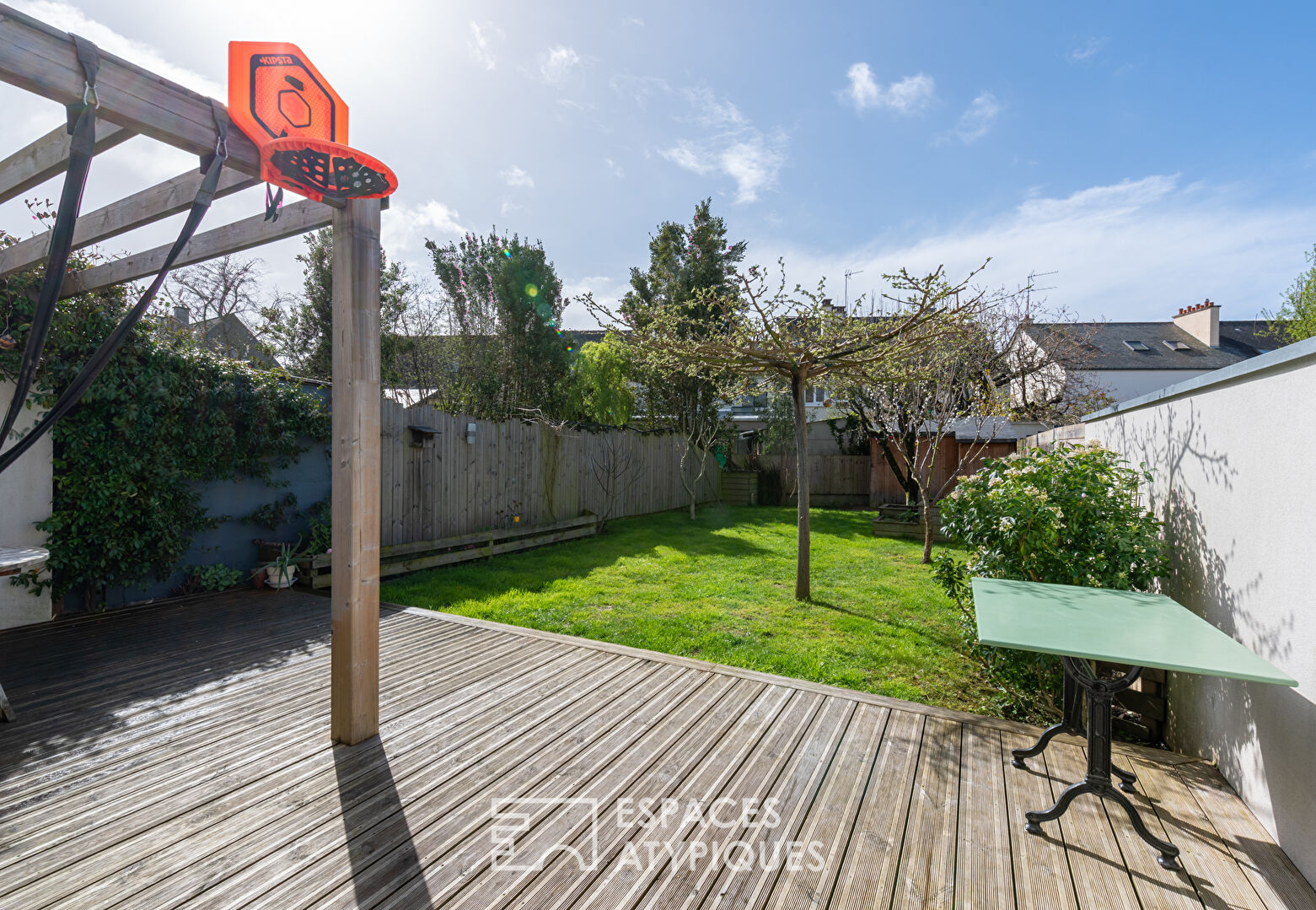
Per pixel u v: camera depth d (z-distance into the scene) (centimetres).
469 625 478
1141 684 362
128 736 293
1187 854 213
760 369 630
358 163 245
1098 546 337
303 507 668
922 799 246
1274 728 224
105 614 504
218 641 438
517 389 1172
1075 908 187
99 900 184
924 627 503
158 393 517
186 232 231
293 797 241
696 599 587
